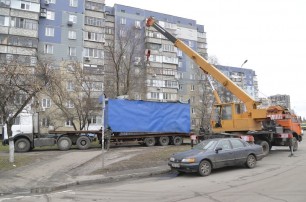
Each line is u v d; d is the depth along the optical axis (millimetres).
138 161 15641
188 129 26297
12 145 15805
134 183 11516
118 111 23781
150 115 24922
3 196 9734
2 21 42156
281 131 19859
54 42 47719
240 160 13688
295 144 21250
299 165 14383
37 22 44094
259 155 14438
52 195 9742
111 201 8641
